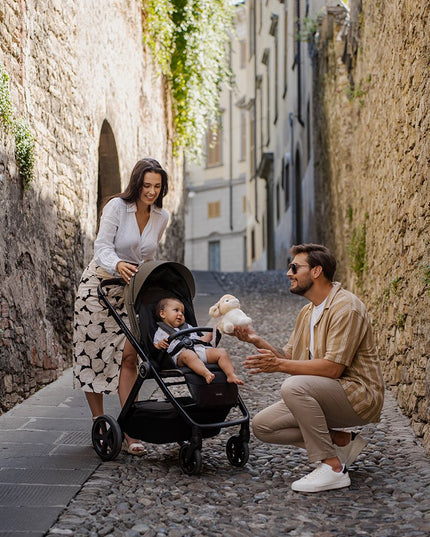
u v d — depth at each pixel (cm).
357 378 398
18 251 583
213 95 1555
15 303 572
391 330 646
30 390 606
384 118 712
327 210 1469
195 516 342
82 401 585
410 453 446
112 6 959
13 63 572
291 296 1425
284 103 2494
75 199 771
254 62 3325
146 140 1218
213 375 401
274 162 2834
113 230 460
